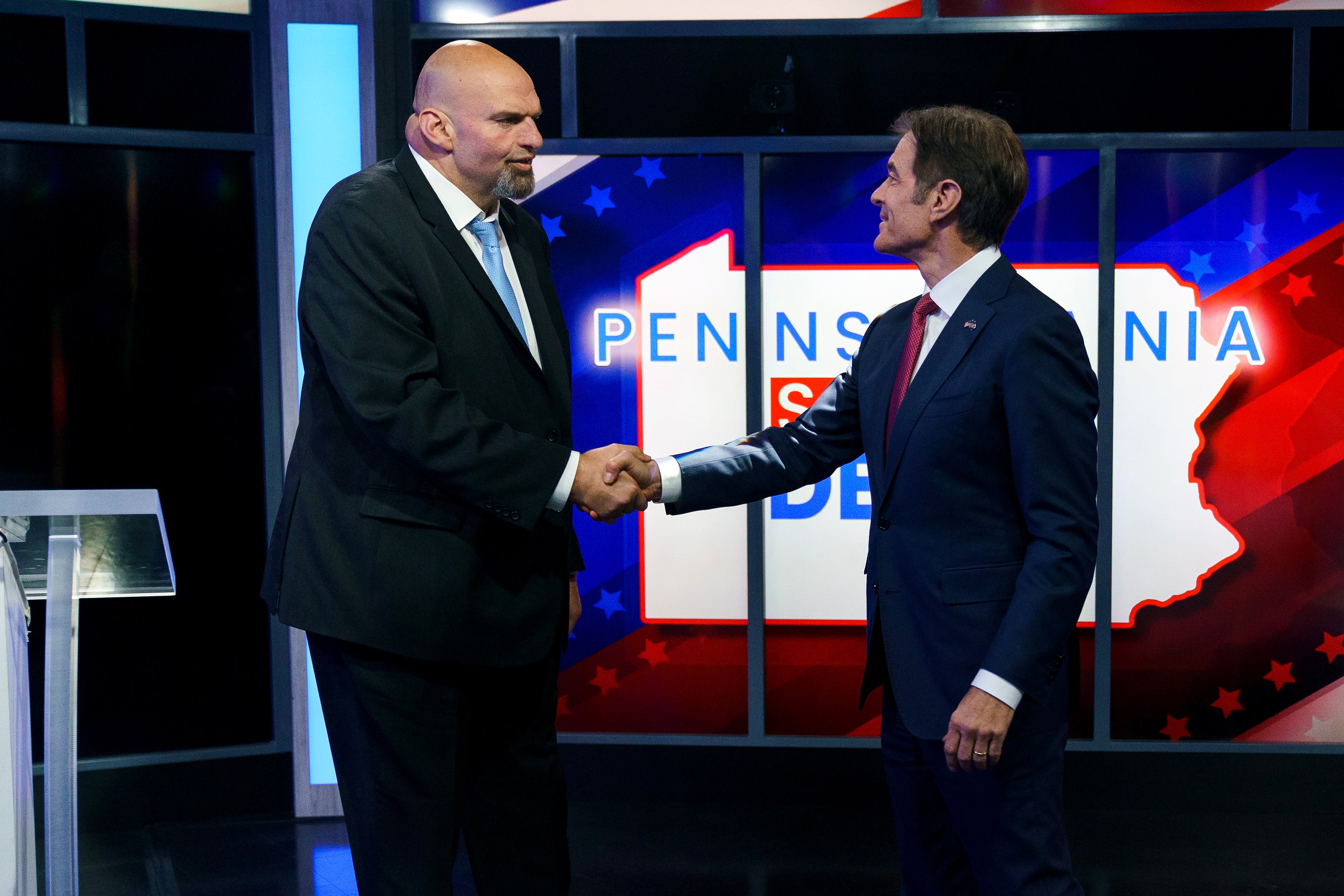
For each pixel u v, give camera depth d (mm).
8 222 3232
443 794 1786
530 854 1973
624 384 3531
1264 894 2855
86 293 3312
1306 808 3441
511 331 1797
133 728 3424
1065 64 3354
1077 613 1615
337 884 2975
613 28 3396
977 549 1673
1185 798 3473
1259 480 3430
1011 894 1661
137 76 3293
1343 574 3426
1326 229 3352
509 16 3402
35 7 3195
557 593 1860
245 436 3463
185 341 3398
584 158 3457
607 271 3494
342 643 1758
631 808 3523
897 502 1723
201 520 3445
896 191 1758
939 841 1849
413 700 1747
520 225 2020
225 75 3367
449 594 1715
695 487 2039
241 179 3410
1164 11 3314
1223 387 3414
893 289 3465
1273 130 3320
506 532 1779
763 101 3402
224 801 3471
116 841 3291
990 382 1636
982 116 1731
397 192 1771
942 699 1670
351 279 1687
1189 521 3455
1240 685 3482
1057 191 3395
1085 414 1636
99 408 3344
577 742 3578
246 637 3510
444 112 1789
